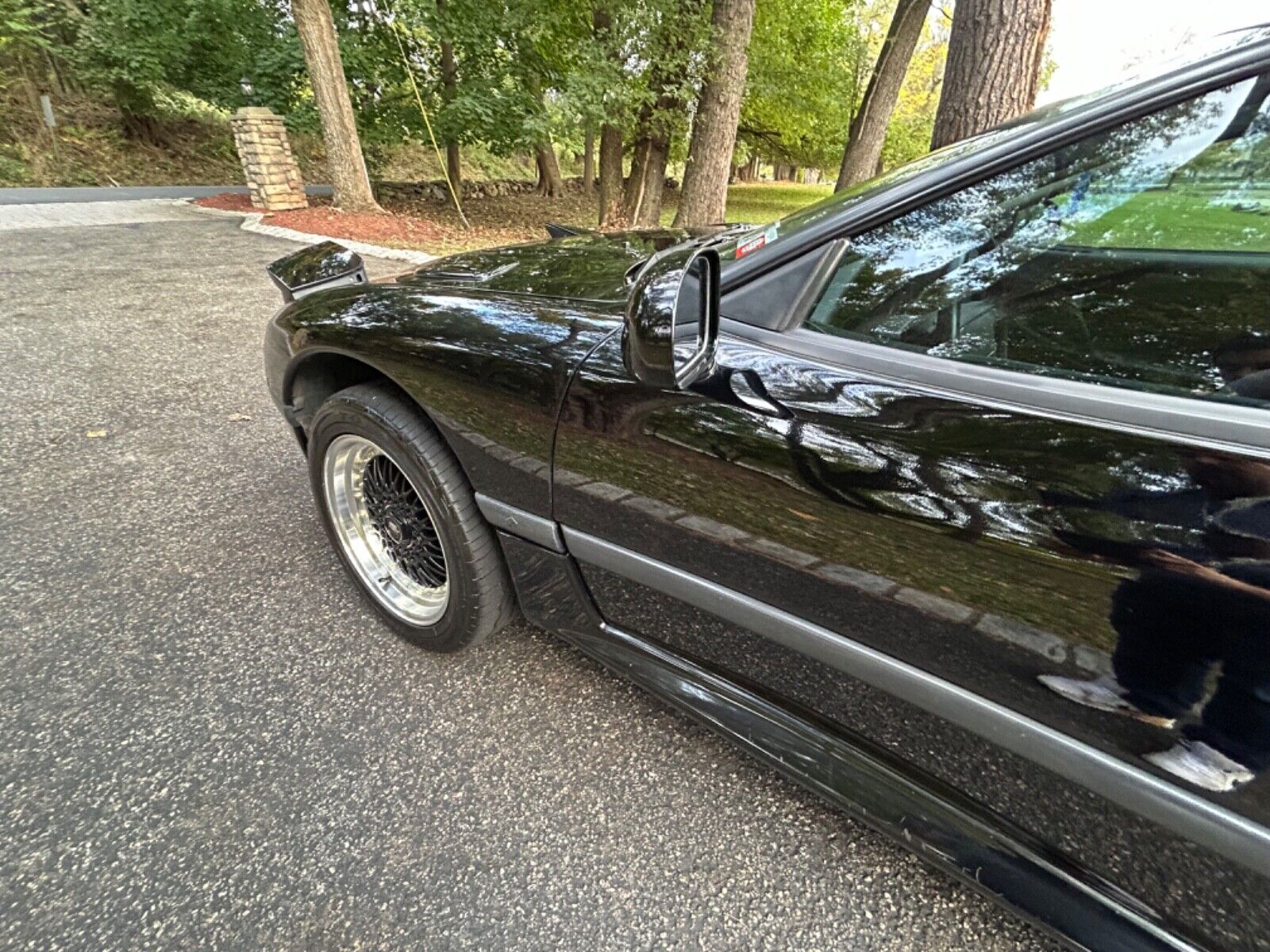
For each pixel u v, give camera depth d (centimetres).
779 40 1152
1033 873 99
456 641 167
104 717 152
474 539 154
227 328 435
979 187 100
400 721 155
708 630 126
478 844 128
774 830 133
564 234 245
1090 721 85
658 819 135
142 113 1259
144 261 602
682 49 810
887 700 106
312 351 172
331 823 131
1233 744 74
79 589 193
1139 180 95
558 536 140
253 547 217
